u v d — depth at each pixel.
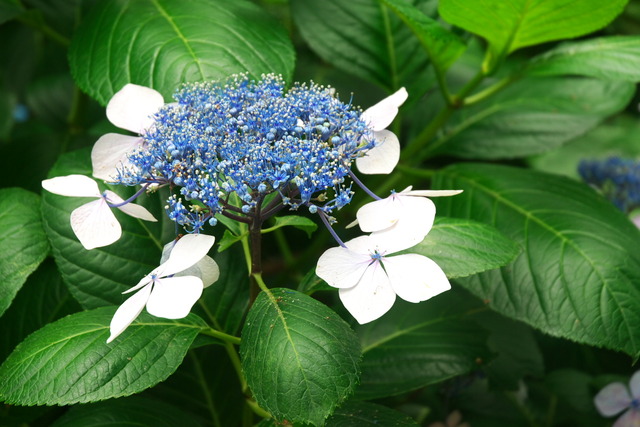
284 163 0.37
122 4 0.49
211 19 0.47
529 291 0.47
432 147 0.60
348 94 0.63
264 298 0.39
